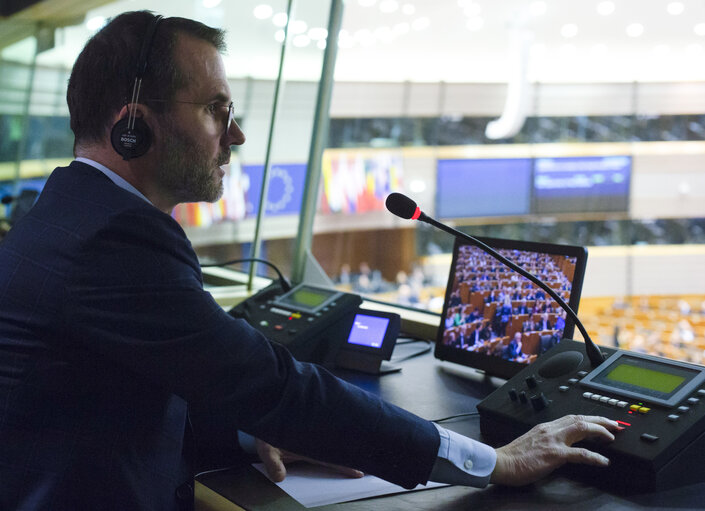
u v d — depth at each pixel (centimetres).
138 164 98
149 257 88
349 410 91
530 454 99
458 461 94
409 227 810
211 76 99
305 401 90
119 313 85
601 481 102
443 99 695
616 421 105
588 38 521
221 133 103
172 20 99
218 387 88
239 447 116
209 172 101
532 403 115
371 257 975
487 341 162
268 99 293
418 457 92
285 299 190
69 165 99
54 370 87
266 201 294
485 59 641
